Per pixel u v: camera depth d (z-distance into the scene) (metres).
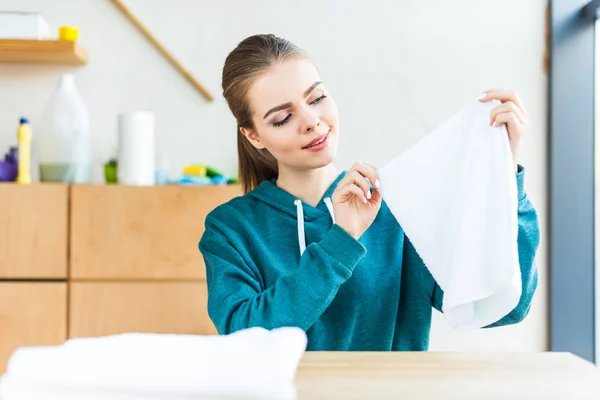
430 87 2.28
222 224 1.22
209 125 2.25
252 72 1.11
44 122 2.04
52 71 2.22
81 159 2.04
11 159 2.09
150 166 2.02
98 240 1.94
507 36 2.30
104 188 1.95
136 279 1.95
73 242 1.94
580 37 2.26
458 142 0.88
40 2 2.21
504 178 0.80
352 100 2.27
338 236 0.98
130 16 2.22
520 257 1.00
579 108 2.26
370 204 1.00
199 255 1.95
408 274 1.20
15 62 2.21
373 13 2.28
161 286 1.94
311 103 1.11
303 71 1.10
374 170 0.96
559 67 2.26
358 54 2.27
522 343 2.28
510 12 2.30
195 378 0.40
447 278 0.83
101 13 2.23
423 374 0.53
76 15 2.22
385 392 0.48
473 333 2.27
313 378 0.51
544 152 2.30
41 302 1.92
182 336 0.48
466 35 2.29
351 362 0.57
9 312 1.92
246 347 0.44
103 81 2.23
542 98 2.30
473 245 0.78
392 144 2.28
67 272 1.94
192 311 1.94
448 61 2.29
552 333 2.24
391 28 2.28
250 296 1.06
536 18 2.30
